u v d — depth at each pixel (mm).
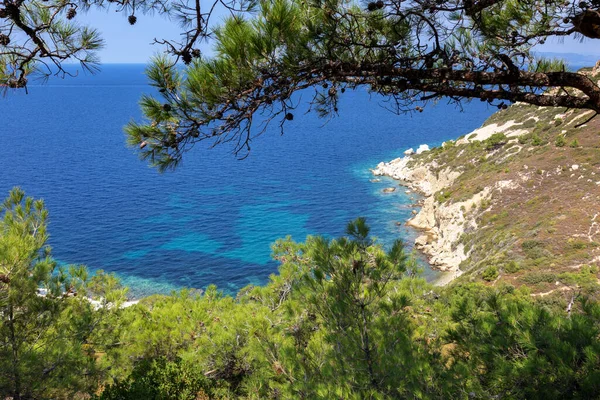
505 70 5023
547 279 36906
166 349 14070
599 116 66688
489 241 50781
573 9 5066
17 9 4250
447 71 5078
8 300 9500
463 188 66250
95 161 128500
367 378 7113
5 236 9992
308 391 7566
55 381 9555
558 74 4922
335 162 121375
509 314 6617
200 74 4719
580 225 45250
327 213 77375
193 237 67750
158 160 5145
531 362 5496
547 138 70125
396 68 5156
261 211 79562
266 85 5000
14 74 4723
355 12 5086
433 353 7391
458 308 7199
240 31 4633
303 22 4879
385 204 80375
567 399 5391
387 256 7984
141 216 78062
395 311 8484
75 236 68500
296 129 186750
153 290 52312
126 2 4480
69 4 4516
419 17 5223
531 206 54344
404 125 191250
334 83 5523
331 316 8141
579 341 5789
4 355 9359
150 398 12117
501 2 5523
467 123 192250
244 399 11477
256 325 11922
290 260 13758
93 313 12117
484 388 6086
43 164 123500
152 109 4867
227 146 147875
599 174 54250
